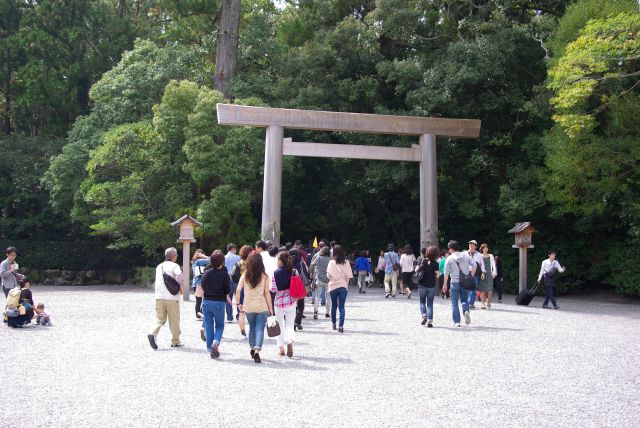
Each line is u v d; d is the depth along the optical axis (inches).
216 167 897.5
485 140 988.6
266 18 1263.5
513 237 989.2
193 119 898.7
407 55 1129.4
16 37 1204.5
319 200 1175.0
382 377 275.6
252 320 316.5
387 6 1001.5
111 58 1298.0
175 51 1093.8
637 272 812.0
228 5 1105.4
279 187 824.3
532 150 879.1
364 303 685.9
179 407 219.8
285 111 831.7
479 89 937.5
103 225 926.4
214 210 901.8
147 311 576.1
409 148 874.1
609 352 352.5
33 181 1180.5
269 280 334.3
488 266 630.5
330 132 1079.0
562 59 647.8
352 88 1032.2
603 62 613.0
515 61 932.6
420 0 1036.5
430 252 468.4
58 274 1202.6
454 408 223.1
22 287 459.8
